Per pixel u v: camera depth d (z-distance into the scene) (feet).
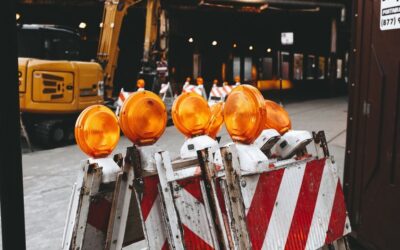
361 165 11.66
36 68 30.12
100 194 7.23
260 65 128.47
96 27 77.77
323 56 145.79
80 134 6.98
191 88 48.42
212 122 8.61
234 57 118.83
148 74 44.16
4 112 5.88
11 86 5.90
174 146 28.25
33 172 22.08
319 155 8.53
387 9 10.47
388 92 10.57
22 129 31.27
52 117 32.53
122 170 7.19
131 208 7.71
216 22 100.78
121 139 31.86
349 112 12.14
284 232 7.24
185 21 93.45
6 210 5.98
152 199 6.68
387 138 10.64
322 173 8.17
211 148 6.81
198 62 105.29
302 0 86.74
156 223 6.66
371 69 11.23
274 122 8.80
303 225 7.59
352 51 12.00
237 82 49.06
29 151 29.55
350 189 12.09
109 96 39.09
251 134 7.04
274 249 7.01
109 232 7.06
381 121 10.84
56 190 18.71
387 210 10.69
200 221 6.73
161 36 48.55
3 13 5.78
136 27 88.58
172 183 6.59
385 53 10.65
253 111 6.96
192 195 6.75
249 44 115.85
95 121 6.99
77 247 6.85
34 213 15.75
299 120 42.06
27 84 30.01
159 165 6.58
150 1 44.27
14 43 5.90
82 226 6.89
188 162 7.70
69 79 31.65
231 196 6.66
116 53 39.78
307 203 7.75
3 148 5.90
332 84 98.89
